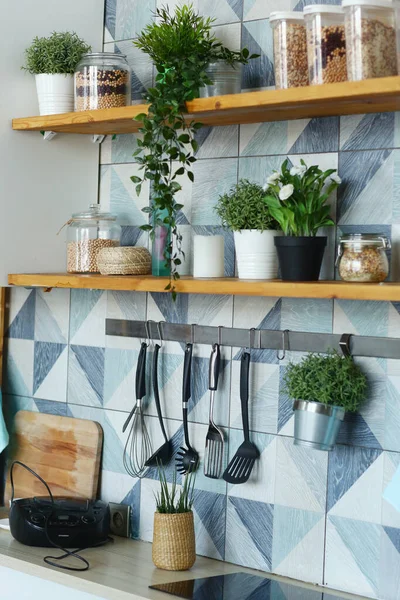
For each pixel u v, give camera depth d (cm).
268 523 220
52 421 260
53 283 229
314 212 197
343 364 200
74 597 214
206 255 215
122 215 252
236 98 198
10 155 235
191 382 234
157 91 205
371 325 204
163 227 231
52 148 244
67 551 226
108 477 251
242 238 204
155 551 218
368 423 204
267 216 201
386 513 201
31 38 239
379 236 190
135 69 250
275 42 197
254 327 223
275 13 195
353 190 208
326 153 212
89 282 223
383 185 204
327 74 186
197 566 222
